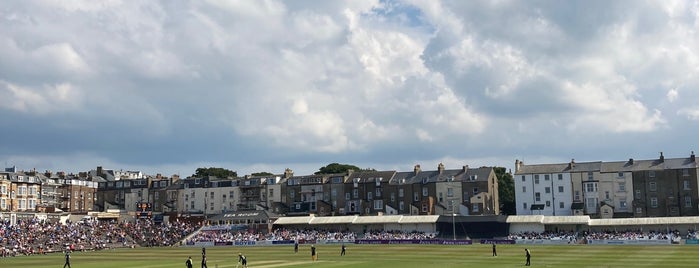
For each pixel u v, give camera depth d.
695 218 126.44
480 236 139.62
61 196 189.50
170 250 120.56
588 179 152.88
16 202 167.62
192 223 163.25
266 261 85.44
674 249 96.25
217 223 162.50
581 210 150.88
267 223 157.25
